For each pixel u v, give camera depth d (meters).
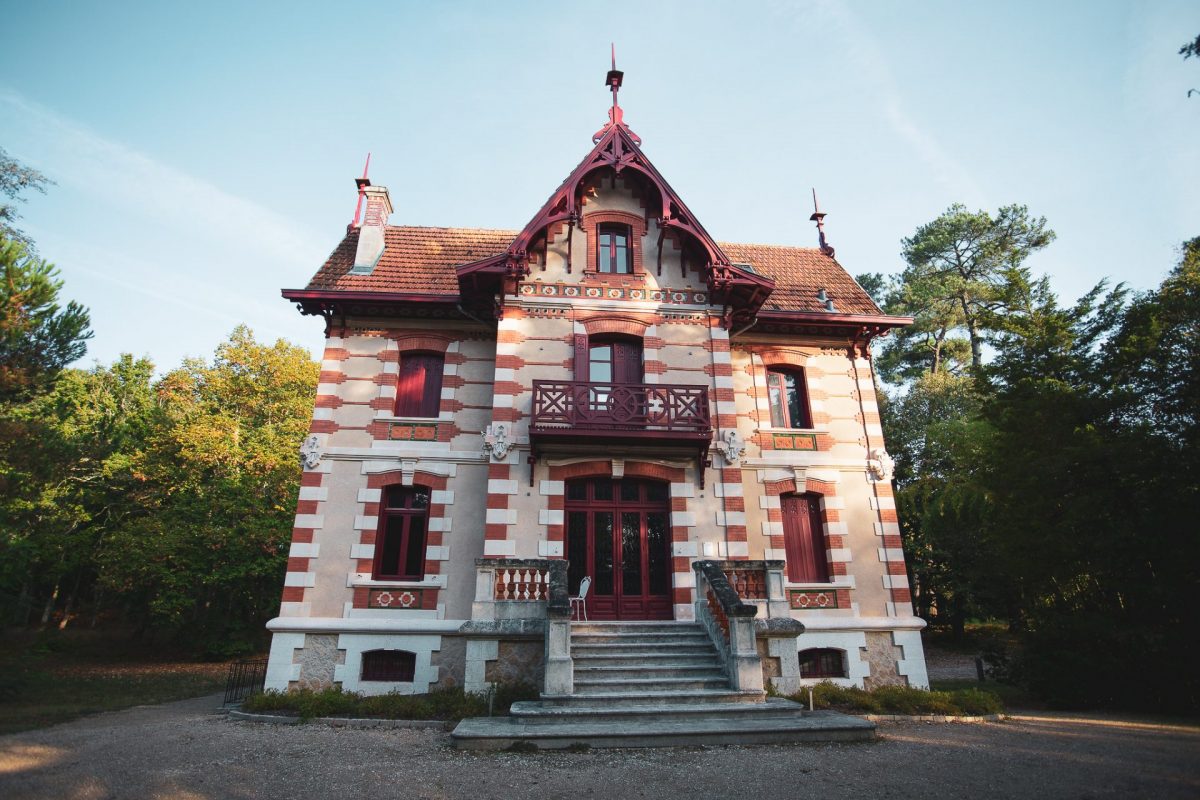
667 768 7.07
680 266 14.52
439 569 12.54
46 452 13.16
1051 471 12.09
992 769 6.87
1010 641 21.98
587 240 14.49
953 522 20.52
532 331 13.66
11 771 6.60
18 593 25.73
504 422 12.85
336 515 12.75
